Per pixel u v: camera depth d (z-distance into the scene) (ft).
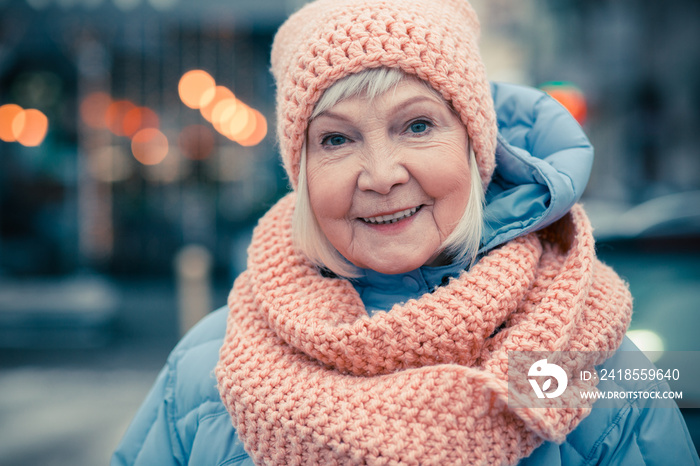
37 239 28.58
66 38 25.45
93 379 18.79
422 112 3.62
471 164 3.91
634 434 3.81
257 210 34.96
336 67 3.53
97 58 28.96
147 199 37.63
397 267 3.73
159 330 25.91
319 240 4.07
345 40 3.57
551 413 3.38
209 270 36.17
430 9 3.82
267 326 4.17
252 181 37.47
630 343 4.21
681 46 31.17
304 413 3.58
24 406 16.28
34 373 19.67
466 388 3.39
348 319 3.91
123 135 36.50
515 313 3.89
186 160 37.83
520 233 3.93
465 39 3.87
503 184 4.55
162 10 20.92
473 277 3.73
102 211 35.01
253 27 25.68
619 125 32.37
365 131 3.60
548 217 3.94
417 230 3.71
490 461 3.42
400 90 3.56
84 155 29.09
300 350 3.97
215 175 37.99
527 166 4.14
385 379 3.63
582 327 3.78
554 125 4.48
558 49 30.86
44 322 24.30
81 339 24.03
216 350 4.61
